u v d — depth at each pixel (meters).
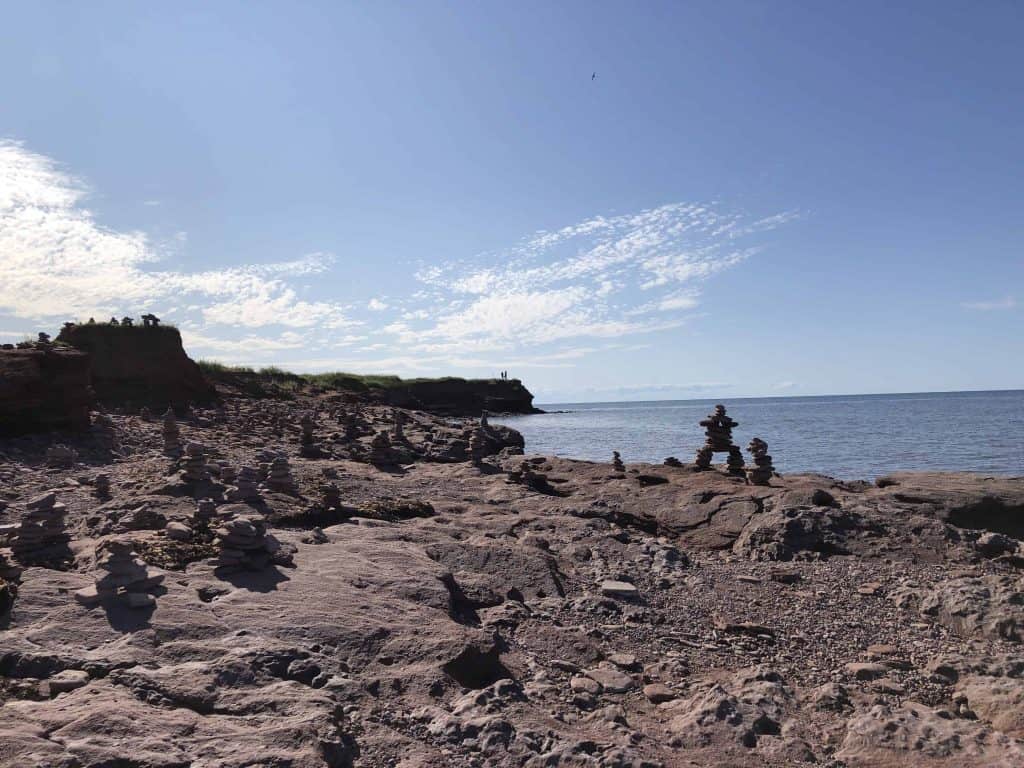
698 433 71.62
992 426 69.62
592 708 7.20
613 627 9.70
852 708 7.46
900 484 18.09
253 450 25.61
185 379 39.50
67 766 4.63
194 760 4.89
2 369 23.02
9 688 5.85
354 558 10.30
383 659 7.28
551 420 107.00
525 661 8.24
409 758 5.57
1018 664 8.20
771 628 9.96
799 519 14.42
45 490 15.94
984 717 7.32
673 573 12.48
